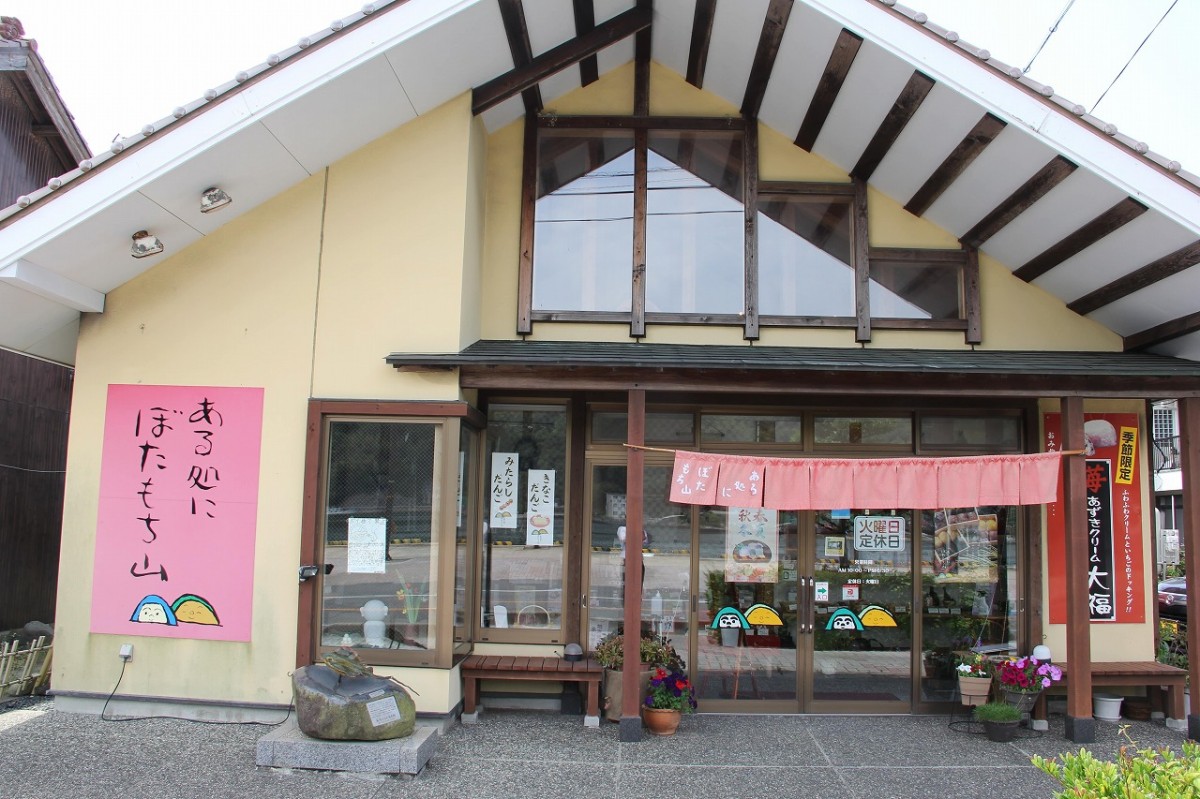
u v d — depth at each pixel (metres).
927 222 7.64
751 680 7.14
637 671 6.20
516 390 7.31
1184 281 6.28
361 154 6.77
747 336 7.37
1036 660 6.75
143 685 6.38
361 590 6.34
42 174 10.38
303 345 6.59
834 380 6.37
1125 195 5.83
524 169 7.57
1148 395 6.45
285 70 5.82
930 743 6.26
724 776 5.49
